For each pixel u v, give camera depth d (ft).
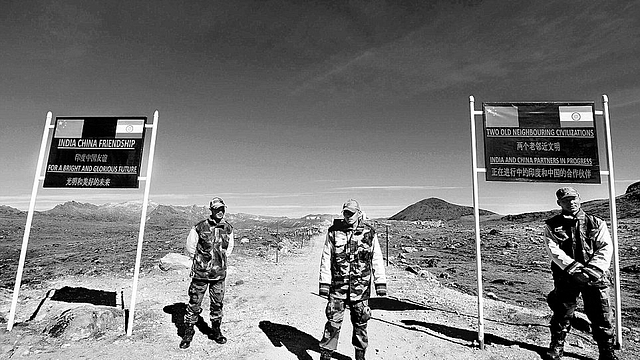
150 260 56.44
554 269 17.29
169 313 25.94
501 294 41.04
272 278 42.70
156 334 21.21
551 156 20.07
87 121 22.88
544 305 35.24
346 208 16.29
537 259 73.46
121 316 23.25
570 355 18.07
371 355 18.63
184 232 123.24
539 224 158.40
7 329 21.24
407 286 39.17
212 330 21.33
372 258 16.80
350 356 18.47
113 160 22.29
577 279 15.85
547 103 20.48
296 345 20.11
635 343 20.30
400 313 26.66
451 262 69.97
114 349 18.97
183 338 19.61
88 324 21.01
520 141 20.33
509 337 20.99
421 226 215.51
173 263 47.24
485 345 19.70
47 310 26.66
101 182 22.17
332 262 16.74
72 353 18.42
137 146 22.29
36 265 54.75
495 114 20.66
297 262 60.64
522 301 37.17
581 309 28.43
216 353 18.90
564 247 16.48
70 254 69.15
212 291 20.24
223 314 26.35
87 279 41.68
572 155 19.95
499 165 20.26
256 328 22.84
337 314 16.38
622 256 68.08
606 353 15.94
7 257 66.33
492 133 20.53
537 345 19.65
